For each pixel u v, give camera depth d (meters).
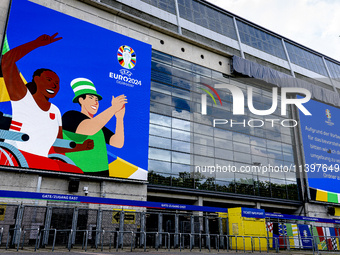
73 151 18.92
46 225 14.91
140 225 17.30
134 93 22.59
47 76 19.19
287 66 35.19
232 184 26.27
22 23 19.20
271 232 21.27
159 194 22.88
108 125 20.73
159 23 26.84
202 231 20.41
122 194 20.55
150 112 23.75
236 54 31.17
